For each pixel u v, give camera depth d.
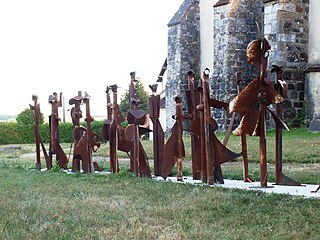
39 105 13.69
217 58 23.78
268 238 5.09
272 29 20.09
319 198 7.03
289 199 6.98
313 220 5.78
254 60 8.27
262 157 8.55
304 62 20.25
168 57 27.20
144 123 10.95
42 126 34.16
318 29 20.00
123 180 9.97
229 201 6.99
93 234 5.35
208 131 9.09
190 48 26.88
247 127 8.40
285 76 19.91
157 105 11.12
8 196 8.16
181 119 10.07
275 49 19.97
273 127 19.64
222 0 23.53
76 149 12.40
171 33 27.09
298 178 9.73
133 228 5.59
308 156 13.26
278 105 8.79
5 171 13.06
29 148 28.08
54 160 15.97
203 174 9.41
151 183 9.34
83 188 8.92
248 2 23.50
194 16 26.95
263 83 8.30
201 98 9.53
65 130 34.66
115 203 7.20
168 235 5.23
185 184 9.02
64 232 5.46
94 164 12.71
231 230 5.47
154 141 11.11
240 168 11.89
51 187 9.16
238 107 8.29
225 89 23.22
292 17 20.00
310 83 19.97
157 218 6.18
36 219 6.21
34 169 13.87
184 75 26.72
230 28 23.30
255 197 7.20
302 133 18.64
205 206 6.74
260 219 5.93
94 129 26.52
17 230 5.59
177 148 10.02
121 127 11.66
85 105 12.27
